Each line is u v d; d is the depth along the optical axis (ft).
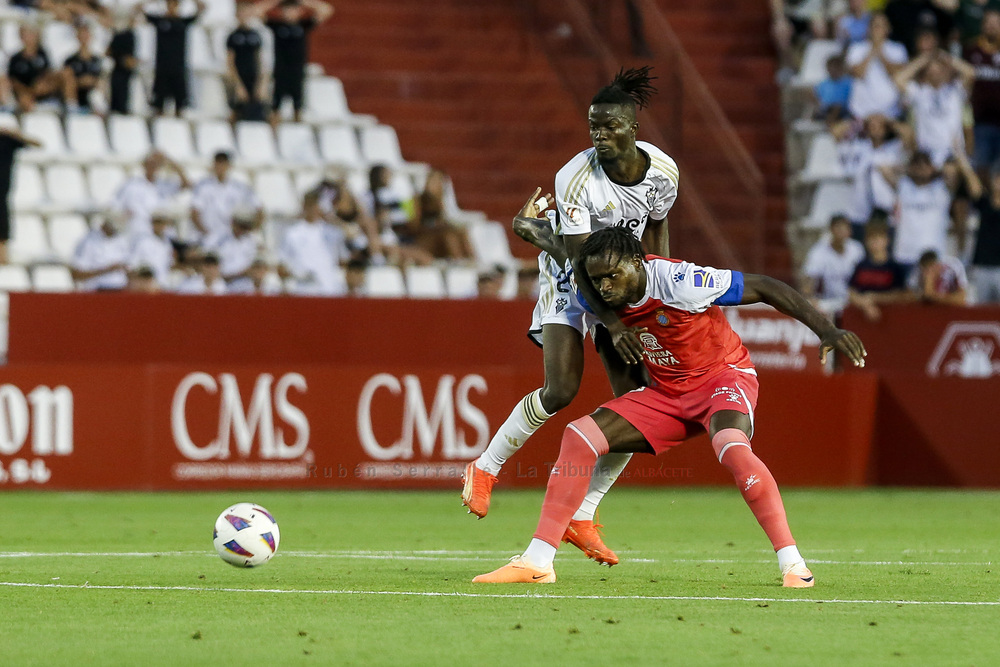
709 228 215.92
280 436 158.92
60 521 122.83
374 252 197.57
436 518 129.90
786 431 173.58
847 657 52.65
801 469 174.09
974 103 233.96
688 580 78.95
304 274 190.90
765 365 174.50
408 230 203.31
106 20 222.28
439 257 203.82
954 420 176.45
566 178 80.23
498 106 242.78
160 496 151.12
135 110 218.59
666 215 83.92
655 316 72.90
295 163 218.38
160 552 95.86
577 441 74.90
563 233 80.02
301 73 223.71
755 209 225.35
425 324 167.22
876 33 229.86
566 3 244.63
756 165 241.55
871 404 176.96
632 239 72.08
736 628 59.41
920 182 219.00
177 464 155.84
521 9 254.47
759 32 261.65
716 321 74.43
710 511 142.10
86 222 199.72
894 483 177.47
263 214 198.90
